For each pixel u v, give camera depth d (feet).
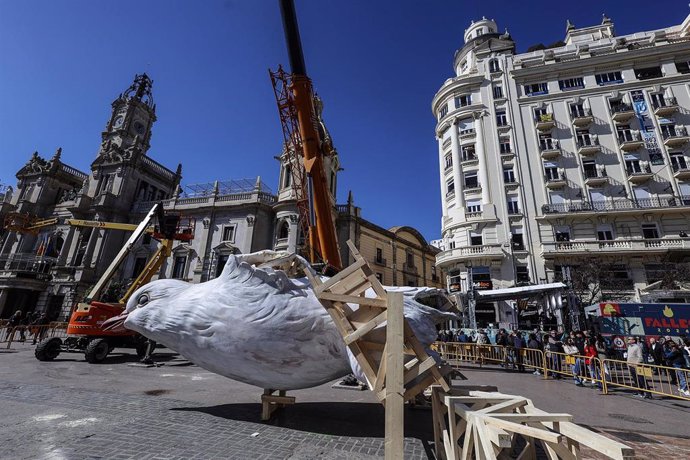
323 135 84.23
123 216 115.34
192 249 101.24
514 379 36.29
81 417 16.29
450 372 14.23
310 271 13.92
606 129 89.71
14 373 29.32
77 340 44.29
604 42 100.07
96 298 43.86
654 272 73.92
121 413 17.21
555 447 8.25
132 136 132.36
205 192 110.73
